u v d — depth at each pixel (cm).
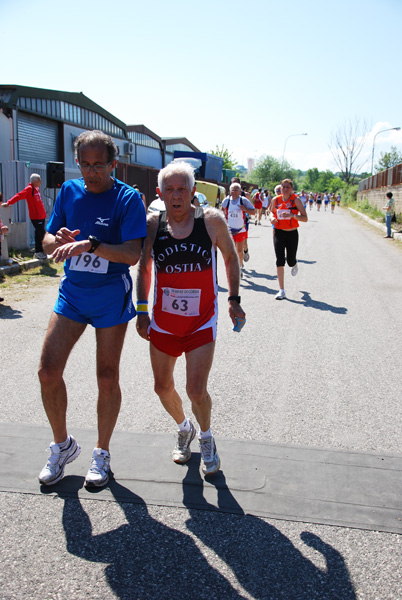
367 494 296
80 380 467
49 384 286
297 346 581
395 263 1238
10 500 287
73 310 295
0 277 964
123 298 300
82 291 293
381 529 267
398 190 2472
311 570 239
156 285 305
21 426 373
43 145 1723
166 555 247
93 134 283
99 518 273
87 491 296
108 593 223
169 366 311
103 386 299
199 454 341
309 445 353
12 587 225
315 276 1047
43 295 832
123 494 294
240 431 373
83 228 297
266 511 281
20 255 1148
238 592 226
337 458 336
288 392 448
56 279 970
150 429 374
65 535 259
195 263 296
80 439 355
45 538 257
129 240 286
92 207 295
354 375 492
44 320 677
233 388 454
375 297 849
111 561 242
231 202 995
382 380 480
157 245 302
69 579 231
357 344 591
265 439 361
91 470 301
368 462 332
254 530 265
